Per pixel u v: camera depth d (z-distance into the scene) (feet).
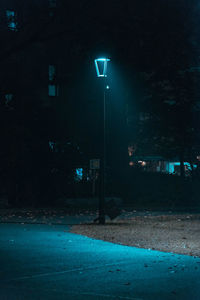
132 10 44.65
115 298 25.31
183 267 33.96
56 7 45.01
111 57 104.37
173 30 45.50
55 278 30.04
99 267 33.68
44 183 112.57
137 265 34.55
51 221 72.18
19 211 91.91
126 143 127.03
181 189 128.47
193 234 54.90
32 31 45.98
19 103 108.78
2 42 46.75
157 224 66.90
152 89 121.29
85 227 62.54
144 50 50.52
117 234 54.44
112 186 121.70
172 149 135.13
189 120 124.57
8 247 43.50
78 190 115.85
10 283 28.58
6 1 66.23
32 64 110.63
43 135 114.11
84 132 121.29
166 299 25.38
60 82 119.03
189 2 45.14
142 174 138.72
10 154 106.52
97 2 44.19
